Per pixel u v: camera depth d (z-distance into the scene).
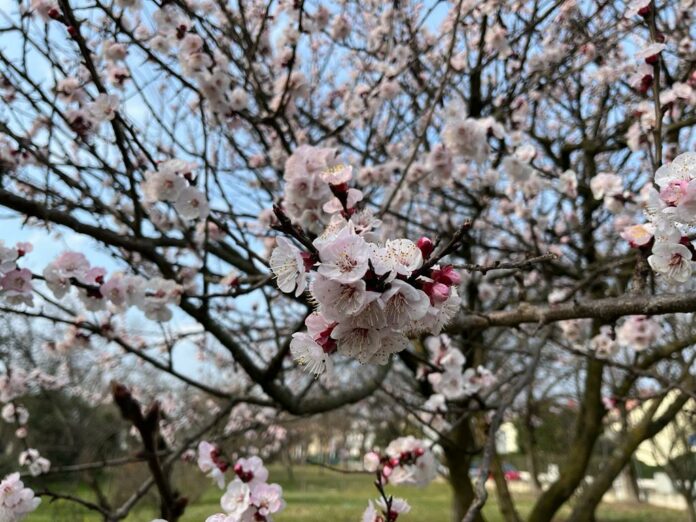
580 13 3.89
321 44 4.84
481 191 3.95
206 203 2.56
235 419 7.28
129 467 7.01
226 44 3.62
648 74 1.93
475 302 4.32
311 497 14.16
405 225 4.08
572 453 4.37
